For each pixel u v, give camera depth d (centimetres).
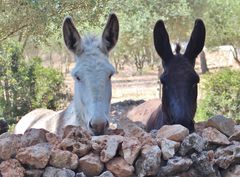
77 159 340
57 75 1501
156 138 362
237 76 1283
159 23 595
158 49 596
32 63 1445
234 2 2361
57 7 1124
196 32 593
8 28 1182
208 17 2423
